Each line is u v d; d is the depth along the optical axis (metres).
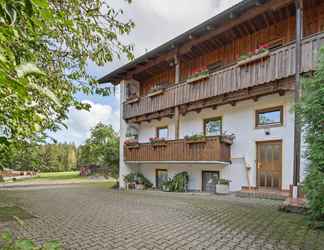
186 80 11.13
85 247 3.81
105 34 3.35
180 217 5.77
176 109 11.67
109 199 9.02
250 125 9.90
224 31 9.85
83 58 3.35
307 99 4.91
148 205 7.53
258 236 4.21
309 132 5.02
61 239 4.22
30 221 5.53
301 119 5.22
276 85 8.16
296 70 7.20
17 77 0.91
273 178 9.05
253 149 9.71
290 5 8.34
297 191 6.61
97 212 6.51
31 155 2.69
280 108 8.97
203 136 10.38
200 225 5.00
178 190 11.61
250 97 9.25
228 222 5.19
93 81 3.95
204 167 11.46
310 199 4.83
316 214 4.80
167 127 13.48
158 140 12.36
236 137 10.34
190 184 11.96
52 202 8.42
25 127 1.69
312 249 3.58
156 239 4.16
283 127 8.83
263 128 9.45
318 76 4.93
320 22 8.31
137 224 5.17
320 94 4.76
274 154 9.10
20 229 4.86
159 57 12.54
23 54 1.50
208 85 10.24
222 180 10.21
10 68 0.89
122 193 11.15
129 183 13.73
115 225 5.11
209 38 10.35
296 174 6.81
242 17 9.05
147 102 13.27
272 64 8.09
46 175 30.41
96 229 4.82
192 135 11.21
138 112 13.80
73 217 5.91
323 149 4.67
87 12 2.89
